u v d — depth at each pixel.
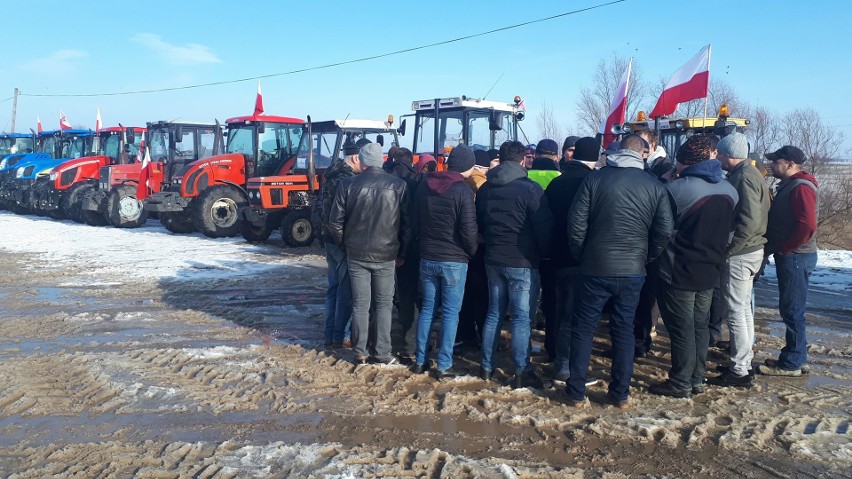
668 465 3.46
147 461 3.44
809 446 3.66
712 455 3.57
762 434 3.80
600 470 3.39
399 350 5.46
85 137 19.28
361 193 4.72
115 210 15.16
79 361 5.04
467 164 4.65
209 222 12.84
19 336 5.81
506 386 4.54
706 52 8.45
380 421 3.99
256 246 12.01
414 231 4.87
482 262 5.27
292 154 12.94
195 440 3.69
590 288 4.06
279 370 4.87
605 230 3.97
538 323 6.33
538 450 3.62
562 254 4.51
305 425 3.92
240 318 6.48
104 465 3.40
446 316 4.66
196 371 4.86
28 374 4.75
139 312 6.71
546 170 5.50
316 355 5.27
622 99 8.93
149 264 9.69
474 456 3.54
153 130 15.62
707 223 4.10
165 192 13.33
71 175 16.66
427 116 11.09
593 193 3.99
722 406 4.23
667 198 3.99
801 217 4.53
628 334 4.12
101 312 6.70
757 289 8.32
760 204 4.38
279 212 11.96
